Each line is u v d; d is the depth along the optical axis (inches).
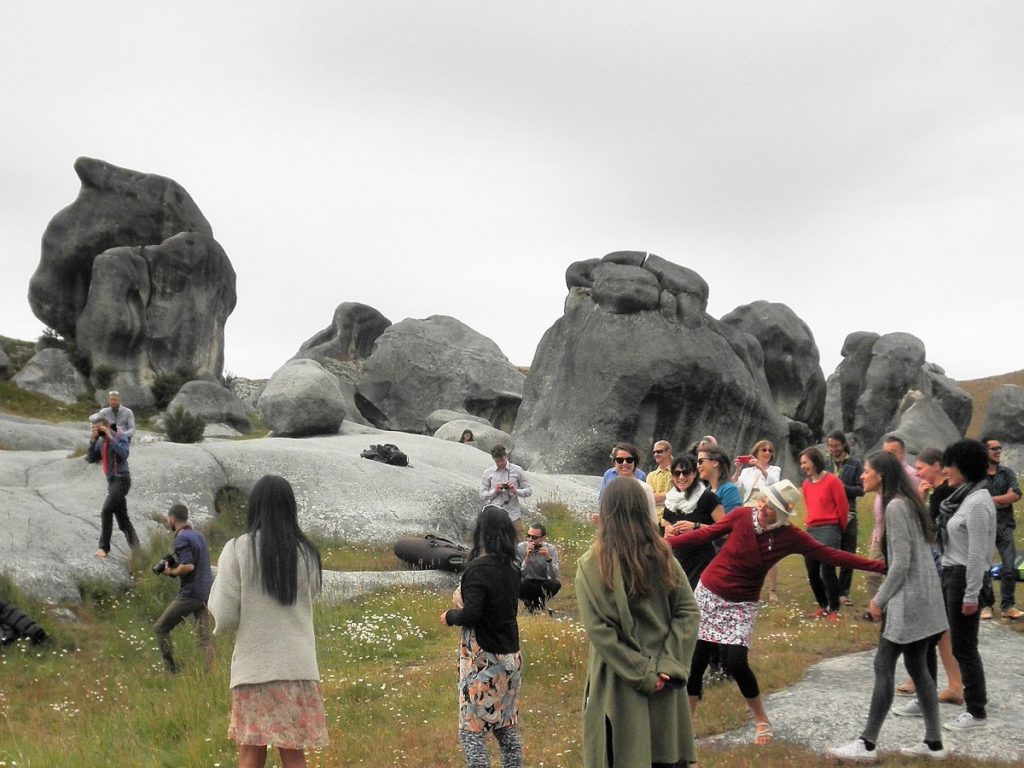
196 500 669.9
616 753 202.4
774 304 1330.0
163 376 1469.0
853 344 1467.8
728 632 268.4
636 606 207.6
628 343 1055.0
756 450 480.4
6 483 667.4
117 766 289.6
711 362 1070.4
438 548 620.4
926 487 344.2
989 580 398.3
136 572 530.9
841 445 473.7
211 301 1571.1
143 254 1519.4
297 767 225.3
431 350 1739.7
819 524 442.0
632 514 208.4
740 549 267.1
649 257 1112.2
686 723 210.2
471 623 232.1
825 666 356.2
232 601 221.1
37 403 1352.1
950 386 1528.1
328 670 412.2
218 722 323.9
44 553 527.8
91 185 1560.0
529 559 501.0
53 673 423.2
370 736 307.4
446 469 866.1
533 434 1100.5
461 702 237.8
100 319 1455.5
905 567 254.8
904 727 278.8
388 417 1713.8
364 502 703.7
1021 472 1282.0
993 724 278.5
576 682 350.9
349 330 2010.3
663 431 1058.7
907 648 257.1
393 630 472.4
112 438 539.8
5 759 299.3
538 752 281.3
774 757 258.5
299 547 226.4
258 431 1433.3
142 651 456.8
